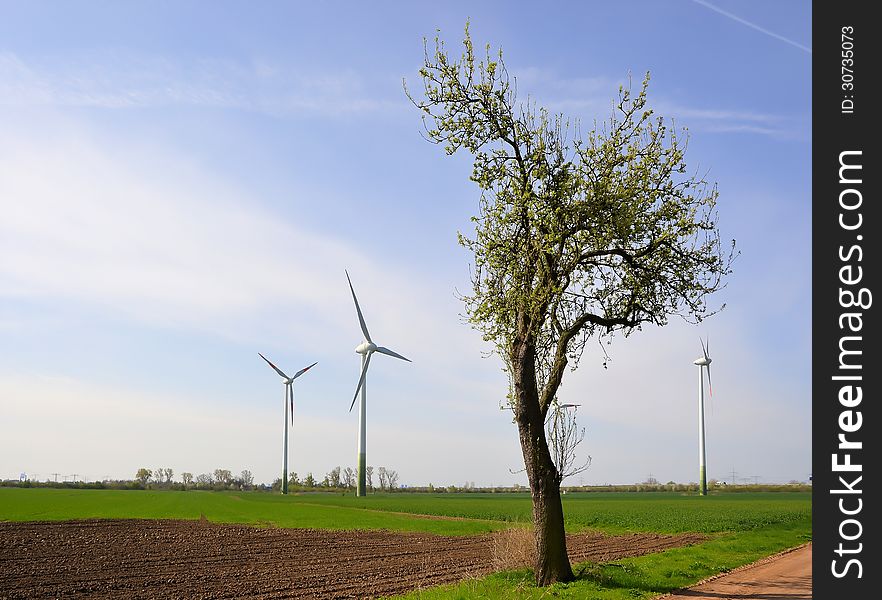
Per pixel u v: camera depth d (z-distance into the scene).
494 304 24.56
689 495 155.75
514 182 23.69
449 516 78.44
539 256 24.08
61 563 36.12
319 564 35.84
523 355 24.28
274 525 62.66
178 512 76.81
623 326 25.20
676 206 24.27
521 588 22.52
